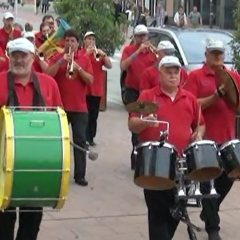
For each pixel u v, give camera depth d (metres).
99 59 14.67
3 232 7.19
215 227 8.99
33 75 7.22
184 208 7.46
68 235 9.13
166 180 7.22
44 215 9.91
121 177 12.12
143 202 10.66
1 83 7.13
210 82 9.07
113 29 19.06
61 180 6.36
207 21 50.72
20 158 6.25
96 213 10.09
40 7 54.47
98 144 14.75
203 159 7.16
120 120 17.50
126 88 13.68
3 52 12.52
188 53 17.03
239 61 13.64
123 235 9.20
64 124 6.46
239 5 13.96
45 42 12.76
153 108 7.24
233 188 11.50
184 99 7.81
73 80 11.52
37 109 6.89
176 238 9.15
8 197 6.32
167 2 53.03
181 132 7.70
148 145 7.15
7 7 56.38
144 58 13.42
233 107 8.95
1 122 6.69
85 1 18.84
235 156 7.50
